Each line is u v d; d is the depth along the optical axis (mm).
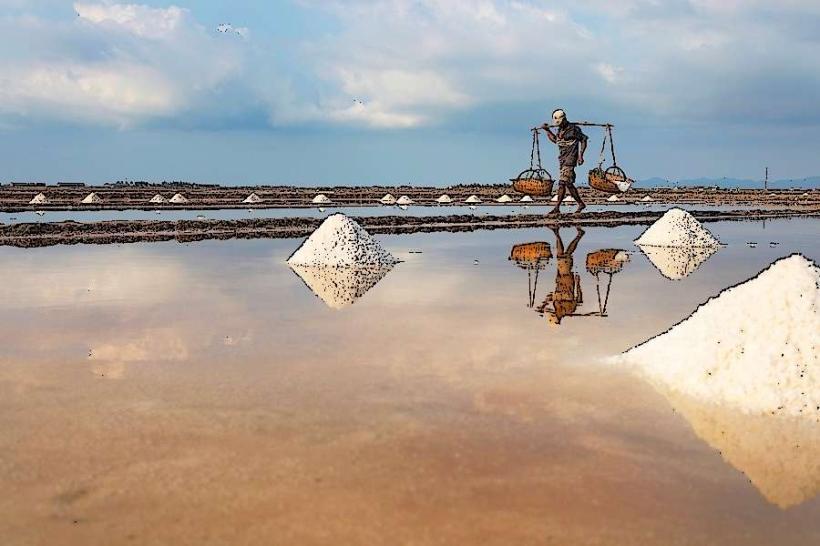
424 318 4523
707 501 2008
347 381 3109
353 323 4352
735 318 3172
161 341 3842
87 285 5828
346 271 6852
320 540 1770
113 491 2033
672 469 2217
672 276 6523
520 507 1951
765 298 3193
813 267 3340
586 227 12812
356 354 3578
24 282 5961
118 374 3197
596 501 1992
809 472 2209
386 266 7238
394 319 4488
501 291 5633
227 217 15328
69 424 2551
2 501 1970
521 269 7000
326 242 7488
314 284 5988
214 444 2379
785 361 2891
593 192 34375
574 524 1862
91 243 9438
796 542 1794
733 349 3025
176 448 2342
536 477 2143
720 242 9984
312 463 2230
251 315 4602
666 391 2977
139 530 1816
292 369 3295
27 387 2996
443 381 3113
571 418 2650
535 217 14867
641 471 2197
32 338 3889
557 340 3898
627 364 3357
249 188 42031
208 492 2029
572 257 8070
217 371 3254
